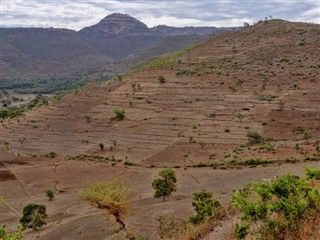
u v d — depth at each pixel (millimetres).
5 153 114812
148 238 22062
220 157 91250
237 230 9469
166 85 155750
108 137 120562
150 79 165125
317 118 108625
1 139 130125
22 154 113500
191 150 100500
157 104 140500
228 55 180750
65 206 70500
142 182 80250
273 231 9008
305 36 184000
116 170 91000
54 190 83500
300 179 9852
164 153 101250
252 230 9875
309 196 9281
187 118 124688
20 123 145500
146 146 108875
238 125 113000
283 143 93062
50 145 120500
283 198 9320
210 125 116375
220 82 147750
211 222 13555
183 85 152500
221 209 14469
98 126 131000
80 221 53062
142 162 96250
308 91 126625
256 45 186250
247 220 9500
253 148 92750
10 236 9805
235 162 83125
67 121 140500
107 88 166125
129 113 136750
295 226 8812
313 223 9016
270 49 173500
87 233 44062
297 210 8969
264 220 9312
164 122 124688
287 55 162875
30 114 155500
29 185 87625
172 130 117875
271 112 116812
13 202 77562
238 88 139625
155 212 47562
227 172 77625
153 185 61875
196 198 45312
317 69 142125
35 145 121688
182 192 67500
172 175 63625
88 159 102875
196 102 135750
